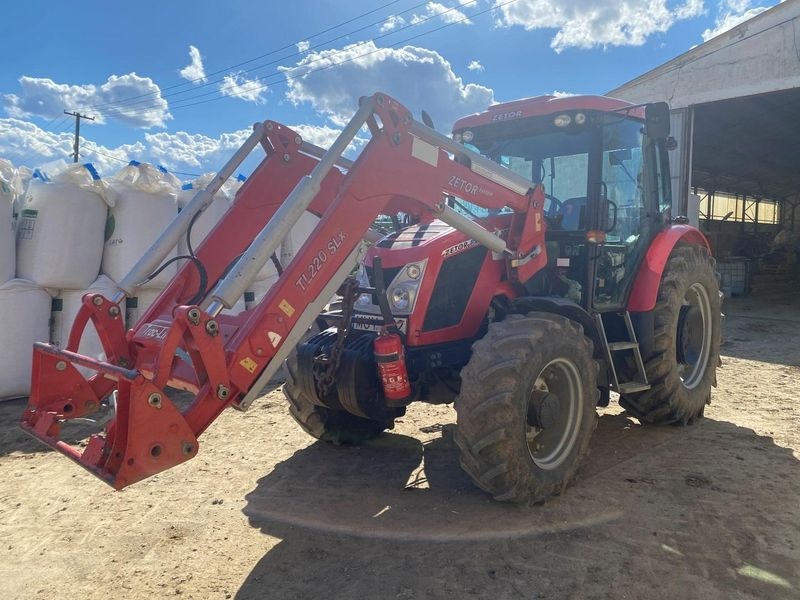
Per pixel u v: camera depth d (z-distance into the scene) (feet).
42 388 9.78
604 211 13.60
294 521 10.87
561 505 11.17
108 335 10.18
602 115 13.32
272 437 15.53
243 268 8.89
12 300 18.19
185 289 11.18
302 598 8.54
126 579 9.11
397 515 11.02
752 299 48.57
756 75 36.45
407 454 14.17
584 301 13.57
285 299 9.39
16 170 19.66
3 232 18.11
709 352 16.90
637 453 13.87
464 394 10.48
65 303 19.31
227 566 9.42
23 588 8.92
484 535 10.12
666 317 14.76
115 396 9.86
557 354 11.10
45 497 12.06
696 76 39.06
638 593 8.38
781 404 17.79
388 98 10.39
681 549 9.49
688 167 39.73
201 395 8.62
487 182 11.98
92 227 19.29
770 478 12.17
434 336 12.02
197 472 13.28
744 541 9.67
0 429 16.15
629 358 14.71
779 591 8.32
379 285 11.39
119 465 8.09
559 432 11.75
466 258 12.49
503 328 10.96
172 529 10.64
